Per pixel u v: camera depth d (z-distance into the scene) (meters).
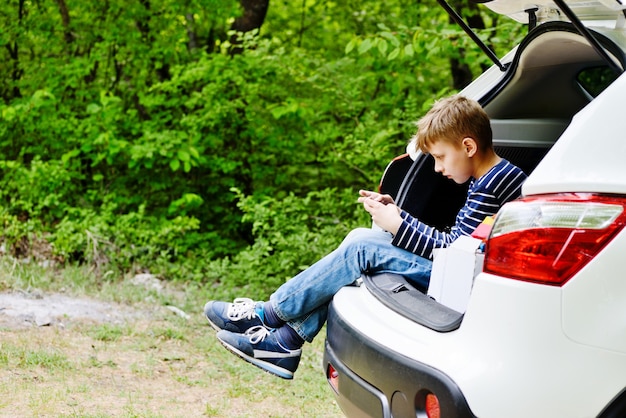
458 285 2.59
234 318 3.14
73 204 8.63
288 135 8.91
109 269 7.21
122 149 8.41
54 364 4.38
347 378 2.57
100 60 8.84
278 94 8.76
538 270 2.09
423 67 8.74
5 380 4.03
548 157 2.21
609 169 2.11
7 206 8.16
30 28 8.99
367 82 8.78
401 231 2.86
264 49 8.42
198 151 8.52
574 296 2.06
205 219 9.11
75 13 9.12
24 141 9.04
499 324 2.12
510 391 2.08
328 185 9.23
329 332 2.78
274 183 9.20
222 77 8.45
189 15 9.66
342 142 8.87
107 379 4.29
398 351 2.34
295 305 3.03
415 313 2.45
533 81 3.36
